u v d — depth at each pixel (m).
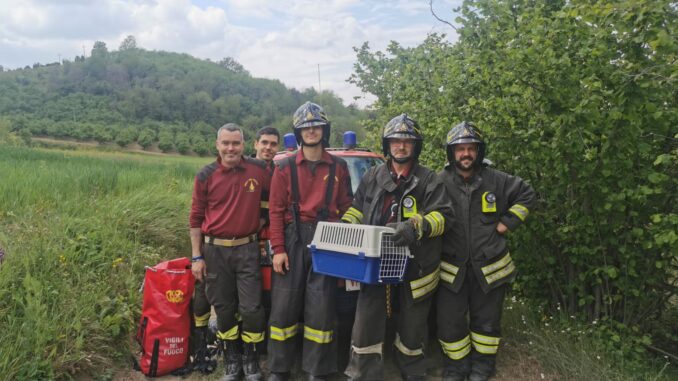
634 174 4.15
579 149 3.98
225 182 3.91
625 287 4.32
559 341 4.21
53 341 3.84
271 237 3.79
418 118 6.41
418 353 3.79
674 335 4.72
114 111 126.38
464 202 3.88
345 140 5.84
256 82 188.12
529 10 4.69
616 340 4.15
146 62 185.88
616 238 4.29
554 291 4.88
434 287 3.76
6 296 4.10
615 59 3.92
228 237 3.91
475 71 5.18
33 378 3.48
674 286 4.44
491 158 4.76
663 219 3.66
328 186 3.86
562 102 4.08
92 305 4.36
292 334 3.83
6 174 8.31
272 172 4.26
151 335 3.96
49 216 6.00
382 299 3.65
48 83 147.75
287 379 3.97
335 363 3.82
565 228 4.34
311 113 3.78
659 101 3.95
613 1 3.59
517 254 4.77
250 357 3.91
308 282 3.78
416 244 3.56
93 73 162.50
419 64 7.25
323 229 3.61
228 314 3.98
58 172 9.05
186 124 129.12
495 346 3.92
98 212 6.68
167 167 15.89
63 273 4.63
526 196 3.91
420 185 3.71
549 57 4.05
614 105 3.89
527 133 4.30
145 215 7.05
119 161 16.42
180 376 4.05
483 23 5.15
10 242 5.00
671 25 3.45
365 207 3.83
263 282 4.10
